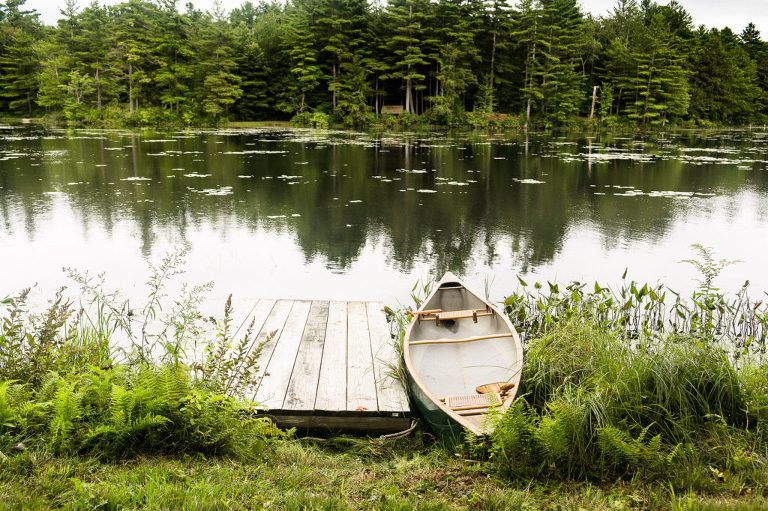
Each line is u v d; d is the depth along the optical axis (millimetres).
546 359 4680
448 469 3328
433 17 48562
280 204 13086
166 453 3162
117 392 3104
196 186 15281
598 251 9508
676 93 50812
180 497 2543
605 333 4988
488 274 8250
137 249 9227
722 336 5770
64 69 50594
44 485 2535
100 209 12227
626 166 20859
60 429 2982
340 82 49500
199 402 3326
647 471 3240
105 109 47938
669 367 3963
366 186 15648
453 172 18688
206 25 52812
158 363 4570
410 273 8242
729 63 58156
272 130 41469
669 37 53344
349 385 4430
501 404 3480
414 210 12625
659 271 8414
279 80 53844
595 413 3455
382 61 51375
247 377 3848
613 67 53562
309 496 2717
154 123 45031
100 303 6488
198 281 7707
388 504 2764
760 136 42500
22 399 3213
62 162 19688
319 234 10461
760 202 13945
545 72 48125
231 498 2629
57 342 4047
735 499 2988
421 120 46969
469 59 49406
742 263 8836
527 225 11359
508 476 3256
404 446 4000
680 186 16328
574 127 48719
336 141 31359
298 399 4176
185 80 51406
